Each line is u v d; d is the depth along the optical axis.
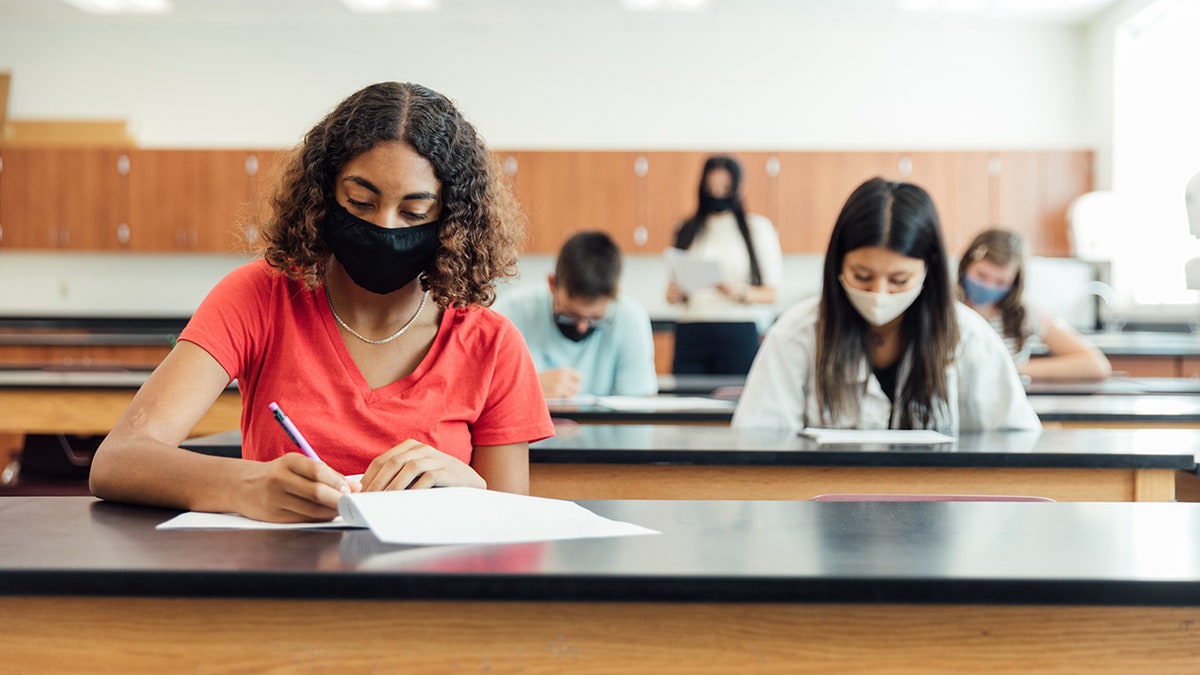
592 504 1.18
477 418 1.46
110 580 0.83
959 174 7.02
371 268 1.30
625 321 3.25
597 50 7.38
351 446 1.35
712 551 0.92
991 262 3.38
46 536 0.97
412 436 1.37
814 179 7.02
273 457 1.35
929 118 7.33
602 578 0.83
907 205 2.07
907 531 1.03
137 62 7.41
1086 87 7.29
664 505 1.18
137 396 1.26
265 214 1.39
